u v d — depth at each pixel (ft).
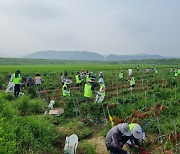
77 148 43.86
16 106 67.46
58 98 90.07
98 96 73.77
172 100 73.05
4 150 33.04
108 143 37.81
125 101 75.77
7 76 147.95
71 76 171.73
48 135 45.96
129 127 37.55
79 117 62.49
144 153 42.32
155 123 53.11
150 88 105.91
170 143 44.83
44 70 272.31
